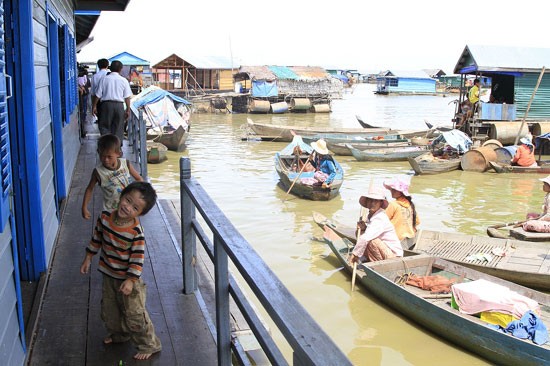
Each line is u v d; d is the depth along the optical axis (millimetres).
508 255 9125
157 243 5664
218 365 3230
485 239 9570
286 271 9570
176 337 3746
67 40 9281
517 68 23156
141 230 3324
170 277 4770
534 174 18797
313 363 1540
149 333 3455
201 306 4223
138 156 10461
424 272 8469
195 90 49344
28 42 4086
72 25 11289
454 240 9773
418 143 23656
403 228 9344
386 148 22422
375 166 20312
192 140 27281
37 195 4348
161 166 19609
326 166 15969
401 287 7516
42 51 5238
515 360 6277
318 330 1735
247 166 19797
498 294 6820
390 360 6902
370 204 8492
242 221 12656
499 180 17891
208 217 3125
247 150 23938
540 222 10359
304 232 11828
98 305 4172
